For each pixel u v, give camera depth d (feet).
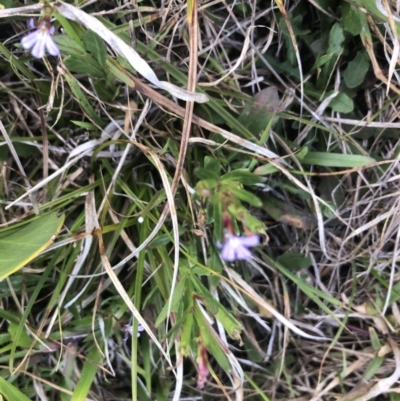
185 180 0.54
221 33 0.62
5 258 0.50
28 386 0.63
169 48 0.57
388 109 0.62
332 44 0.57
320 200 0.56
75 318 0.61
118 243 0.62
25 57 0.58
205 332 0.47
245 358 0.67
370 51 0.54
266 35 0.62
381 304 0.64
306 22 0.62
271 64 0.62
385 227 0.60
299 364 0.68
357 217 0.62
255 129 0.58
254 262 0.63
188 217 0.57
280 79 0.61
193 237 0.59
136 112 0.60
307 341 0.68
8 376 0.61
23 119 0.61
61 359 0.62
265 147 0.59
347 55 0.62
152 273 0.56
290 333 0.68
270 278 0.66
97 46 0.50
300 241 0.66
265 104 0.57
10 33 0.60
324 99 0.61
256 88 0.64
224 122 0.61
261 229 0.38
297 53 0.54
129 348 0.65
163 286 0.56
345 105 0.59
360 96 0.64
